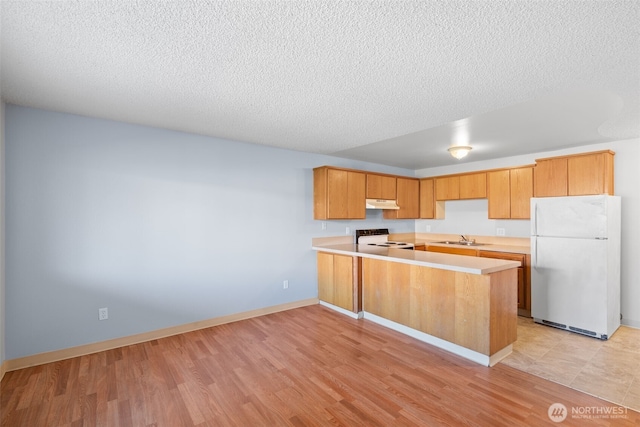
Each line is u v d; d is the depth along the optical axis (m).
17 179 2.56
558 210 3.54
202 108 2.63
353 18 1.41
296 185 4.39
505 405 2.09
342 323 3.69
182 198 3.41
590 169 3.64
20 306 2.58
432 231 6.07
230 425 1.91
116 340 3.01
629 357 2.79
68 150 2.78
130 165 3.09
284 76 2.02
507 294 2.82
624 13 1.35
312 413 2.02
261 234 4.02
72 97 2.39
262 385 2.34
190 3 1.30
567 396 2.19
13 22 1.43
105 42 1.62
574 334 3.37
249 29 1.50
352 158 5.06
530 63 1.83
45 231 2.68
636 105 2.54
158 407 2.08
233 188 3.78
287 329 3.50
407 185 5.67
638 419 1.94
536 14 1.37
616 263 3.49
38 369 2.57
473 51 1.70
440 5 1.32
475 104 2.51
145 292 3.18
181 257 3.40
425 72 1.96
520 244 4.84
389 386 2.33
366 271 3.80
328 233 4.77
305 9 1.35
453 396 2.20
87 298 2.87
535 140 3.79
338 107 2.60
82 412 2.03
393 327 3.49
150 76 2.02
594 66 1.85
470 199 5.36
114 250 3.01
